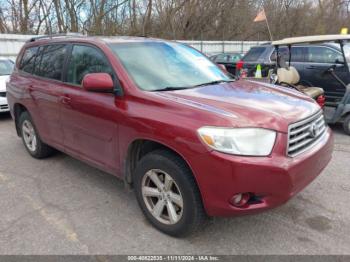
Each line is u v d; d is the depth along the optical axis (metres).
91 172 4.74
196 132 2.73
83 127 3.88
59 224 3.42
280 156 2.74
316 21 37.97
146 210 3.34
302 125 2.98
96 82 3.28
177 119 2.89
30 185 4.35
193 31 30.22
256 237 3.16
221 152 2.65
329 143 3.34
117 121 3.36
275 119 2.82
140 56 3.77
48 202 3.88
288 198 2.80
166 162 2.98
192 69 4.01
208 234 3.21
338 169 4.66
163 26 27.25
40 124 4.84
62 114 4.21
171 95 3.22
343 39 6.18
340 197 3.86
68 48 4.29
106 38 4.05
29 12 21.23
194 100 3.10
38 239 3.17
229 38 32.53
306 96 3.70
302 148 2.97
